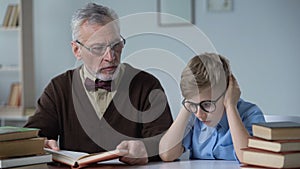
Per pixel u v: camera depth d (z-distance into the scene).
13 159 1.46
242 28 4.05
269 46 4.01
